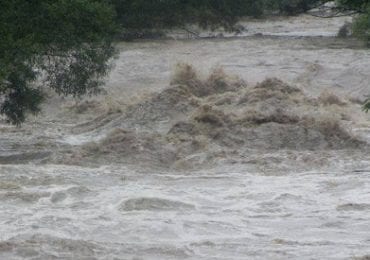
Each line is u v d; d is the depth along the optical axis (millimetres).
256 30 114562
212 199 34625
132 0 95812
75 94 51531
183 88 54156
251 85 60094
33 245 27438
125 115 53594
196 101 53188
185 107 52500
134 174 39719
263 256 26859
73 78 50281
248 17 126938
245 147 45094
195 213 32469
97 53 50156
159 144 44000
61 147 49594
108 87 67938
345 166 40875
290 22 125062
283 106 52156
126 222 30922
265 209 33062
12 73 46531
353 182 36969
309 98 55281
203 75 63219
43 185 36688
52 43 48375
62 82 50219
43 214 31906
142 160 42594
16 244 27469
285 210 32938
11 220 31000
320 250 27562
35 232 29141
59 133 54906
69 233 29422
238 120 47250
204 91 60000
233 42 93812
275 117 47156
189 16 101062
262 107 51594
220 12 102812
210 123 46688
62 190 35500
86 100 63156
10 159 45938
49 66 50219
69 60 53656
